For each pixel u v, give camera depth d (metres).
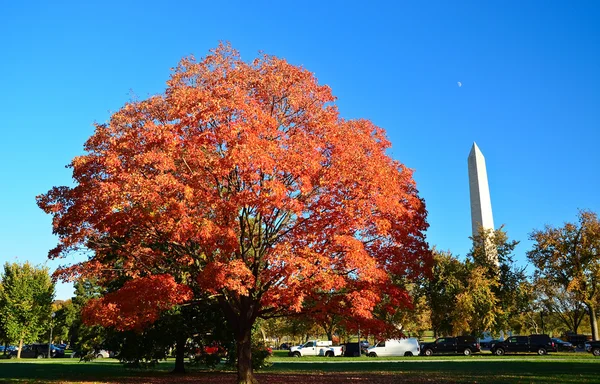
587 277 51.09
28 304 55.31
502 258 51.94
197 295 19.56
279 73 17.00
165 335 27.25
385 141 18.53
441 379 21.20
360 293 15.23
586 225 51.34
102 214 14.76
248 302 17.81
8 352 59.59
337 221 14.53
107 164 14.47
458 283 49.75
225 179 15.88
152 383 22.20
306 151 14.92
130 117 16.83
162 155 14.11
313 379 22.67
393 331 17.27
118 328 16.73
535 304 60.88
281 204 14.00
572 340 55.38
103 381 23.19
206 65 17.55
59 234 16.38
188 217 13.97
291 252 14.18
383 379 22.12
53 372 29.52
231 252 14.73
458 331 51.81
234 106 14.09
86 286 56.12
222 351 29.09
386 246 17.08
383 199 14.67
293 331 61.50
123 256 17.84
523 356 42.81
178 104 14.59
